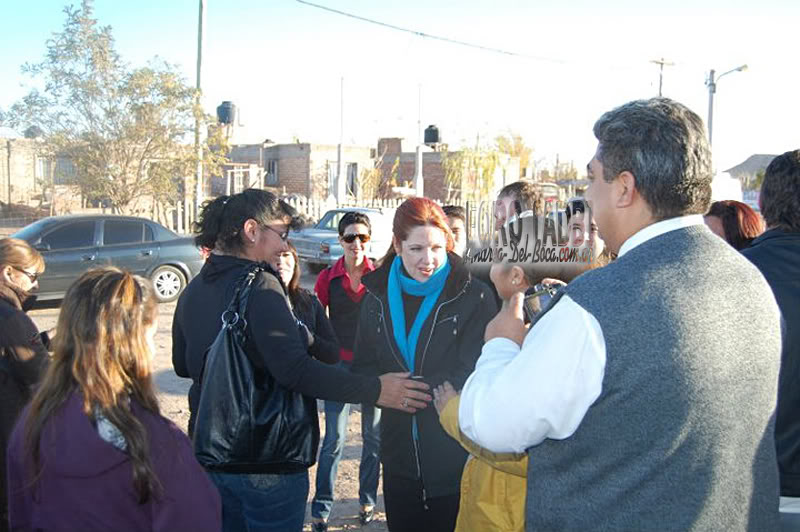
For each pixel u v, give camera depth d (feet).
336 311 15.14
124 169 56.75
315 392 8.18
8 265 10.55
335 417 13.61
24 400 9.98
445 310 9.30
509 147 102.47
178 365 9.61
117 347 5.81
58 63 55.72
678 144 5.18
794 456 7.28
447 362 9.29
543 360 5.07
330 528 14.08
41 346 10.27
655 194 5.26
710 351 4.84
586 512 5.06
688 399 4.78
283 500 8.45
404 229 9.33
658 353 4.81
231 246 8.86
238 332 8.16
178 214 58.08
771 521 5.24
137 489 5.63
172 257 37.63
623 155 5.32
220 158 59.21
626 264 5.16
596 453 5.03
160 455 5.82
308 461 8.57
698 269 5.08
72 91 55.98
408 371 9.42
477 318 9.34
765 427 5.16
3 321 9.88
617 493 4.95
